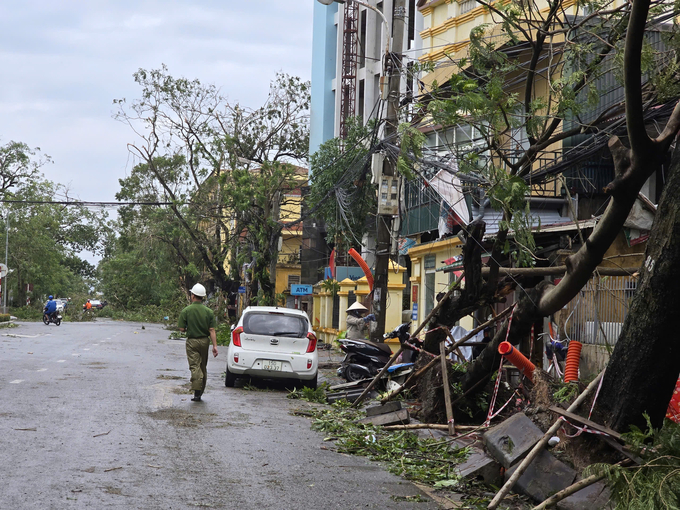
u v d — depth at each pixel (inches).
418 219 821.9
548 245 546.3
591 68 330.6
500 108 330.6
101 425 338.0
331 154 1029.2
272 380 603.2
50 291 3292.3
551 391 288.8
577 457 242.5
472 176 415.2
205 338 458.3
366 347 605.3
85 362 692.7
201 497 219.8
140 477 240.2
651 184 528.7
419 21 1108.5
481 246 378.6
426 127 588.7
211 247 1617.9
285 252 1876.2
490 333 503.2
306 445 325.1
